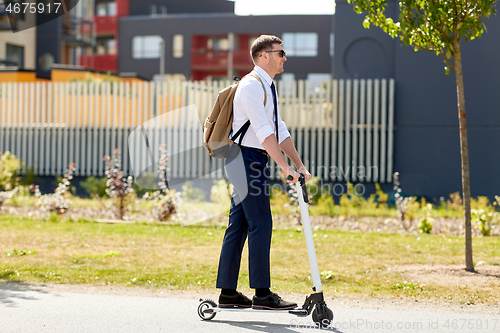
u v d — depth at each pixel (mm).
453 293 5309
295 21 40906
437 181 16016
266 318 4406
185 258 7156
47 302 4855
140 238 8953
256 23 41562
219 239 8914
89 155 18656
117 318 4355
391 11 15984
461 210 13500
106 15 44875
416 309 4746
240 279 5840
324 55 40594
